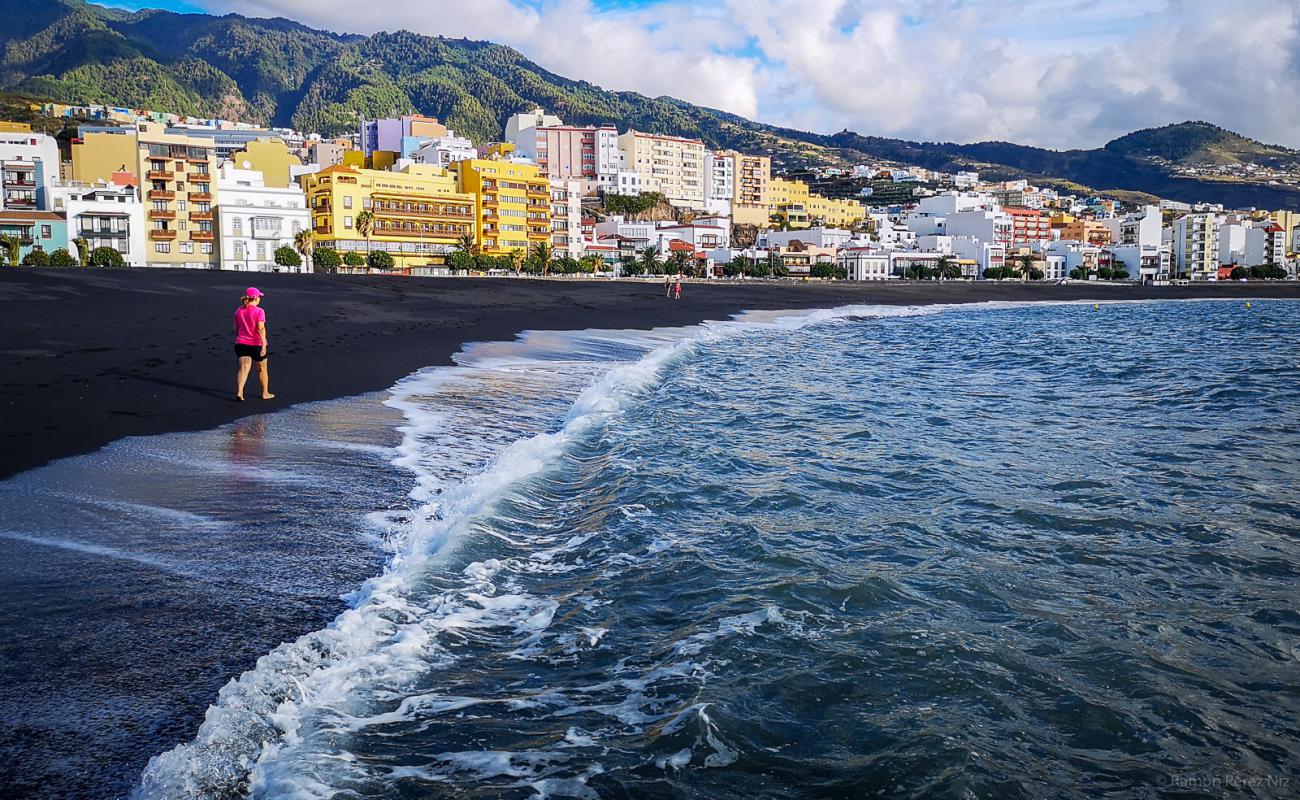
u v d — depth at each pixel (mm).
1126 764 4582
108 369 15367
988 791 4230
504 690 5094
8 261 72062
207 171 87188
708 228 152000
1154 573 7652
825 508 9555
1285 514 9641
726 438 13445
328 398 14516
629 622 6195
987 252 160125
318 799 3854
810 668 5520
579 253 130000
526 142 184375
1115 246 173875
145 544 6852
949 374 24797
